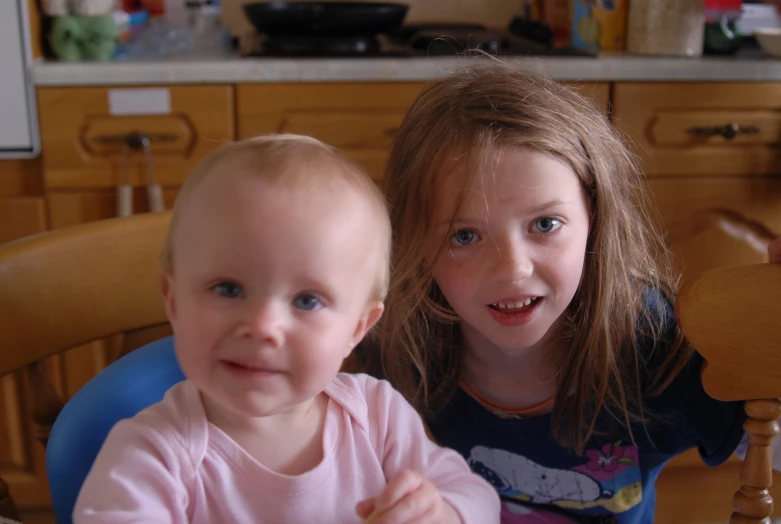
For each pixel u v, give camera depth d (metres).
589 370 0.88
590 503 0.96
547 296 0.77
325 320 0.57
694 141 1.75
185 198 0.59
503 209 0.75
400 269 0.82
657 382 0.89
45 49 1.72
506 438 0.96
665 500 1.80
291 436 0.65
